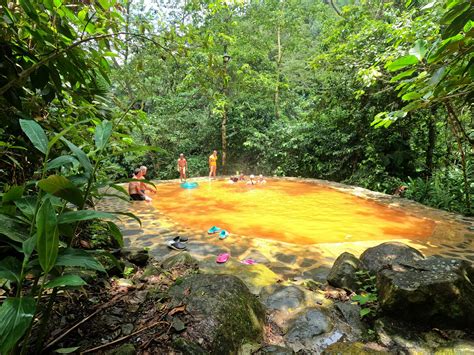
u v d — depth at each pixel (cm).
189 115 1454
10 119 164
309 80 1360
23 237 116
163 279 258
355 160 1055
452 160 838
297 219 542
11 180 205
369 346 188
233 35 1159
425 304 198
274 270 318
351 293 257
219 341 169
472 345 180
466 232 466
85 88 206
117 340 158
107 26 190
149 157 1487
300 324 209
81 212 118
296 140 1208
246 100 1422
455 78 129
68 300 196
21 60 167
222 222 516
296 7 1336
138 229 463
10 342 88
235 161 1505
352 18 932
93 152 164
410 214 574
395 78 147
